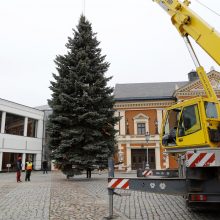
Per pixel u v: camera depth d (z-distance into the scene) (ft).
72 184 58.18
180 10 31.09
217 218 25.45
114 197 38.34
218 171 23.35
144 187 25.27
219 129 27.40
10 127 135.54
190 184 23.62
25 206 31.50
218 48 27.45
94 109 75.05
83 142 72.43
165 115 33.06
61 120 71.00
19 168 67.77
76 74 74.23
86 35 78.79
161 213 27.71
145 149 148.36
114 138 77.25
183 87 143.74
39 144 153.07
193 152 23.70
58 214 27.32
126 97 155.53
